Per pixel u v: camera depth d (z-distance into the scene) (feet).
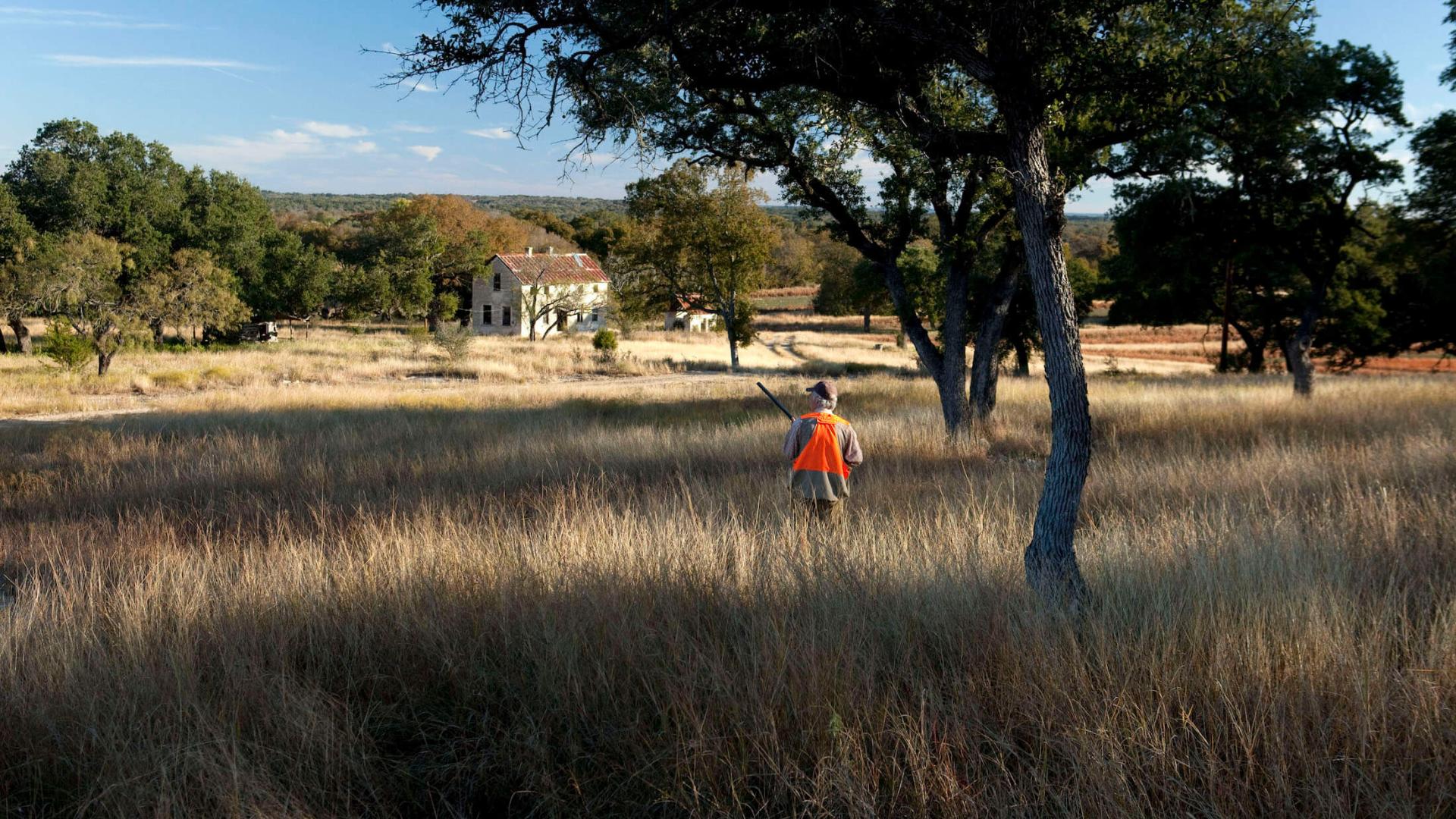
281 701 10.05
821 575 13.87
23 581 19.26
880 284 162.50
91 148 153.79
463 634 12.14
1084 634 11.15
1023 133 14.62
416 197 256.11
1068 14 15.58
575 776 9.00
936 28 14.85
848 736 8.83
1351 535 16.28
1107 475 26.12
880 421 43.80
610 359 139.54
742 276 145.48
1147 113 30.99
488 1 15.61
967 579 13.61
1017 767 8.96
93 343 92.63
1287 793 7.86
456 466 35.63
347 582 14.56
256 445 39.65
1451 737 8.46
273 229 186.80
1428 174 41.81
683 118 32.68
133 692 10.48
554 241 330.34
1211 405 45.37
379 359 130.41
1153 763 8.50
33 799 8.96
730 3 15.81
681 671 10.53
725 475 30.25
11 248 132.57
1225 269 110.22
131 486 31.94
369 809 8.84
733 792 8.46
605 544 16.49
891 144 26.96
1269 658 10.00
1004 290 45.52
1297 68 34.17
